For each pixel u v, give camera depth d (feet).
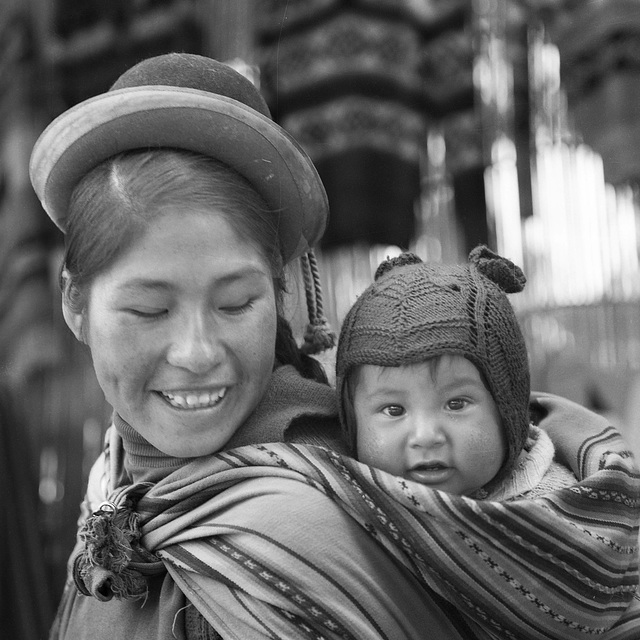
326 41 8.82
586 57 8.74
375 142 8.72
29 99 9.69
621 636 3.64
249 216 3.52
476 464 3.51
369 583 3.26
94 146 3.52
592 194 8.70
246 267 3.43
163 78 3.74
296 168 3.80
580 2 8.84
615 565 3.39
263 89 8.89
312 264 4.37
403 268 3.80
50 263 9.78
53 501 9.41
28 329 9.67
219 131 3.49
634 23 8.59
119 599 3.61
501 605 3.27
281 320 4.29
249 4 8.88
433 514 3.20
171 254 3.31
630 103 8.55
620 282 8.56
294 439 3.72
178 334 3.37
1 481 8.26
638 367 8.40
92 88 9.50
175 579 3.39
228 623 3.22
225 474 3.44
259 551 3.22
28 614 8.07
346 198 8.64
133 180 3.38
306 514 3.27
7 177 9.86
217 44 8.95
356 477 3.32
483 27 9.00
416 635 3.38
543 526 3.24
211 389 3.44
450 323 3.46
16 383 9.61
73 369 9.60
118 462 4.12
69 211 3.62
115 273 3.36
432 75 9.10
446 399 3.49
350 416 3.73
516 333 3.65
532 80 8.95
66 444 9.47
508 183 8.86
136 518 3.57
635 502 3.65
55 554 9.22
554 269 8.71
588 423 4.02
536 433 3.99
